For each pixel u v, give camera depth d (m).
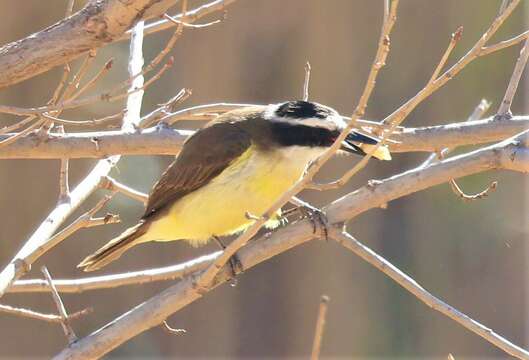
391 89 18.25
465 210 18.19
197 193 8.20
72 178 18.33
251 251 7.20
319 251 18.61
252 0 17.91
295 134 8.09
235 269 7.16
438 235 18.34
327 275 18.59
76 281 7.58
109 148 8.20
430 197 18.31
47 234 7.45
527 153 6.93
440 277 18.33
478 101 18.19
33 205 18.25
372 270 18.52
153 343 18.45
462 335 18.31
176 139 8.40
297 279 18.72
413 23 18.14
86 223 7.09
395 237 18.42
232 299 18.78
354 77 18.23
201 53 17.77
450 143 8.36
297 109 8.20
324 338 18.59
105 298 18.45
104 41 6.39
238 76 18.00
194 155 8.20
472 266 18.27
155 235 8.52
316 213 7.13
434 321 18.38
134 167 16.17
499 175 17.97
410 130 8.37
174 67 17.64
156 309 6.62
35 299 18.28
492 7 18.00
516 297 18.11
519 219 17.95
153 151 8.38
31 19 17.84
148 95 17.50
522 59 8.29
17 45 6.36
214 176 8.16
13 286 7.54
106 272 18.31
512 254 18.08
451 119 18.28
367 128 7.70
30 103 17.91
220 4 6.97
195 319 18.73
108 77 16.05
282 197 6.06
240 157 8.11
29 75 6.43
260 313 18.78
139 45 8.65
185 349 18.62
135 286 18.53
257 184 8.09
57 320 6.79
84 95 15.83
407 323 18.47
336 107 18.22
